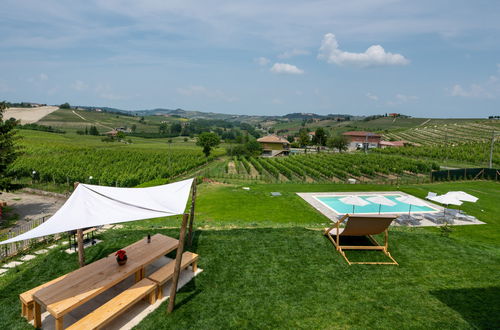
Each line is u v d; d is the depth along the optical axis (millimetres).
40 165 35375
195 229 11727
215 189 27172
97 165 38469
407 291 7352
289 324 6035
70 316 6168
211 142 58531
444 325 6043
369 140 92188
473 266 8820
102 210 6816
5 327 5836
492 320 6215
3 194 25672
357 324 6066
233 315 6293
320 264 8680
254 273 8094
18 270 8594
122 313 6309
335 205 21203
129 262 7121
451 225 16797
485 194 24562
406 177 37625
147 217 6738
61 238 11992
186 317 6195
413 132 114625
